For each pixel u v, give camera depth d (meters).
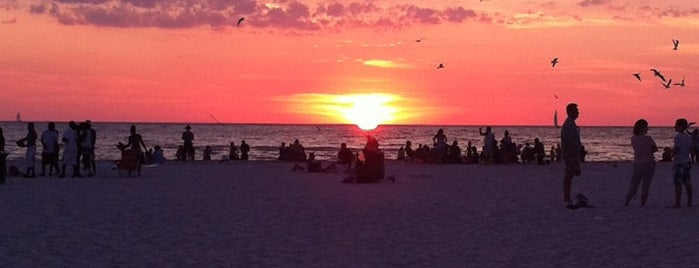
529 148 42.84
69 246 12.50
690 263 11.12
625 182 27.72
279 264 11.06
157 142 111.62
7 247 12.34
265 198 20.62
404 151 48.97
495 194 22.12
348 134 180.38
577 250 12.26
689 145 18.19
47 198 20.12
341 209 17.97
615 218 16.25
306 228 14.71
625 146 118.44
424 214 17.00
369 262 11.25
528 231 14.36
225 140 128.12
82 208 17.84
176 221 15.66
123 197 20.61
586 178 29.94
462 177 29.94
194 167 36.59
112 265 10.93
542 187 24.98
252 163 41.88
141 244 12.74
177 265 10.96
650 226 14.99
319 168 33.34
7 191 22.09
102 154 66.06
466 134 192.25
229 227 14.81
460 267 10.91
